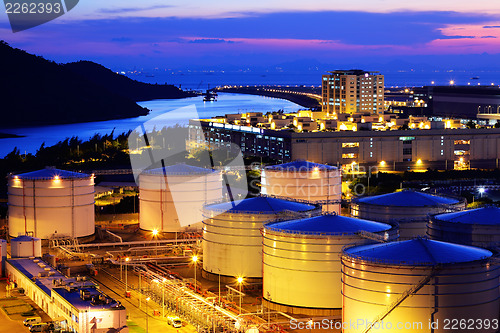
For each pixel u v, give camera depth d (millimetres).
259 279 141875
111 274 153375
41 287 128375
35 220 182625
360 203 152500
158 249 172875
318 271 118188
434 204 147625
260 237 141125
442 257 93062
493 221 120375
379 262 92438
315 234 117625
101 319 108500
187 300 121312
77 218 184875
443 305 91312
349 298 96062
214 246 144875
